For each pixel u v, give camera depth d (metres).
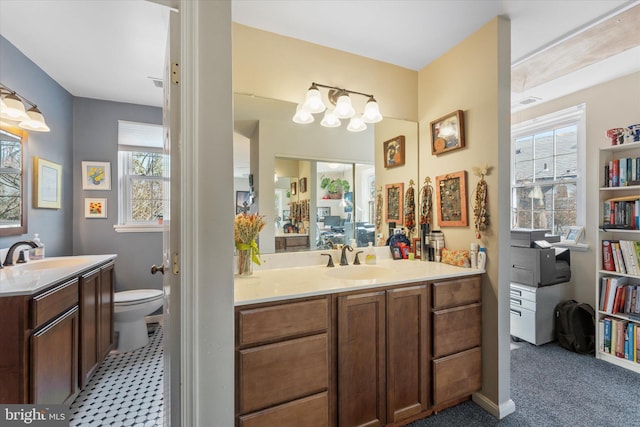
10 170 2.00
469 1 1.58
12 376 1.33
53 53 2.10
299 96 1.90
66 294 1.68
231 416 1.10
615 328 2.31
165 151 1.36
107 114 2.89
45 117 2.36
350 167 2.17
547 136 3.15
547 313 2.66
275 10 1.63
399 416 1.57
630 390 1.94
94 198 2.85
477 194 1.83
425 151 2.26
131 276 2.99
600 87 2.69
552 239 2.83
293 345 1.30
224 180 1.08
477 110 1.85
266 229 1.91
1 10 1.66
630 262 2.29
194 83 1.04
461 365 1.75
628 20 1.74
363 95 2.11
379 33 1.85
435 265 1.99
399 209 2.32
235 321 1.21
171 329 1.11
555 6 1.62
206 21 1.06
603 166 2.48
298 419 1.30
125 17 1.74
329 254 2.07
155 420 1.65
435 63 2.16
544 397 1.87
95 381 2.04
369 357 1.50
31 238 2.20
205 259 1.06
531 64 2.29
